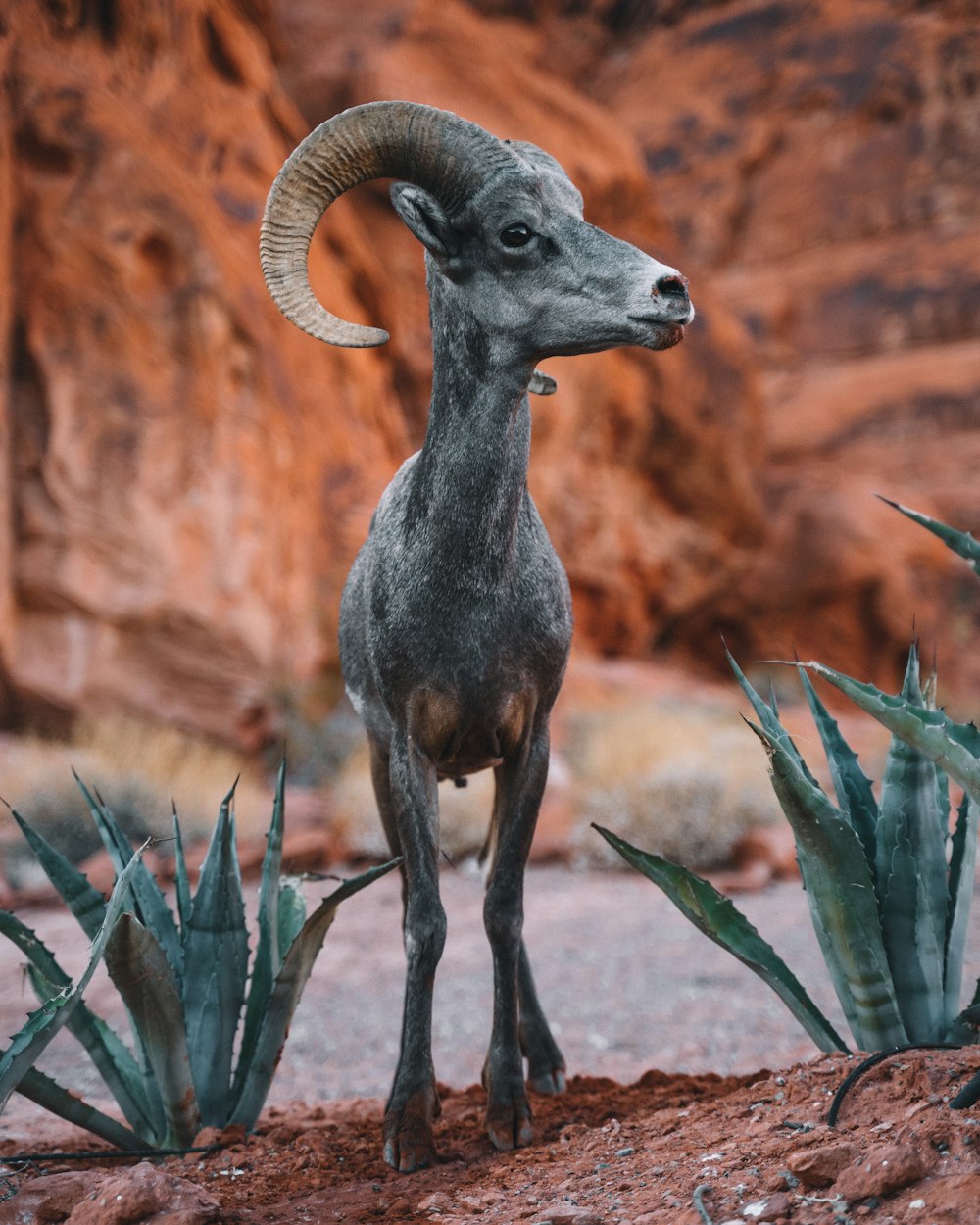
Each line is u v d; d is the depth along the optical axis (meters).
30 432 13.25
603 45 33.94
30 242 13.58
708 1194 2.49
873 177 30.98
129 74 15.53
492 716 3.51
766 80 32.47
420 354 18.39
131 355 13.60
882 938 3.20
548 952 7.29
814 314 30.20
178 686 13.12
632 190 22.27
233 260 14.62
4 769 10.53
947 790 3.50
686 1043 5.34
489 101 20.34
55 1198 2.85
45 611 12.95
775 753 3.10
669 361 22.20
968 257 29.36
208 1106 3.66
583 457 20.89
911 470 26.55
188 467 13.55
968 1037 3.16
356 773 11.30
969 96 30.28
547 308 3.36
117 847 3.81
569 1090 3.99
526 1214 2.66
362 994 6.54
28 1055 3.06
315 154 3.34
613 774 10.92
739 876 9.52
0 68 13.72
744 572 23.58
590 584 21.05
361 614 3.90
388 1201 2.94
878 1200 2.29
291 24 19.91
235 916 3.68
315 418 16.12
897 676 23.72
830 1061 3.06
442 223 3.41
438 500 3.46
